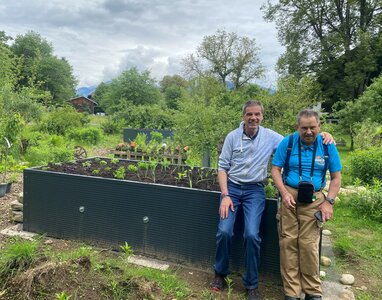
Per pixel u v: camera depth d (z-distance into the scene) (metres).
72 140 15.66
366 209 5.32
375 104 15.23
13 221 4.37
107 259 3.32
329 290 3.08
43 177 4.00
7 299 2.39
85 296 2.40
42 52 56.56
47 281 2.46
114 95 32.72
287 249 2.76
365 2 28.42
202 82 15.60
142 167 4.65
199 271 3.31
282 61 31.00
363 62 26.97
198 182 3.89
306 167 2.76
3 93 13.80
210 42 32.62
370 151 7.66
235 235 3.19
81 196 3.84
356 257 3.81
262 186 3.13
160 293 2.63
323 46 29.58
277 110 8.20
